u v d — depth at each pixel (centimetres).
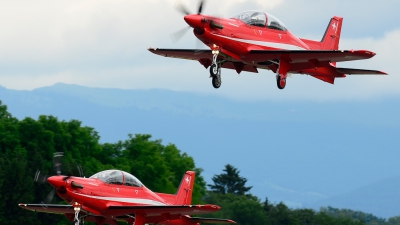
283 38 10575
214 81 9994
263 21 10356
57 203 17275
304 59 10256
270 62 10531
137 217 10894
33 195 17050
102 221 11494
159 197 11581
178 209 10606
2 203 16462
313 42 11619
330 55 9994
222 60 10419
